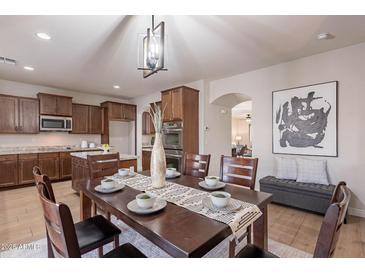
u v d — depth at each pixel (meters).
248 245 1.31
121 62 3.38
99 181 1.98
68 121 5.12
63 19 2.12
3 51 2.93
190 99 4.38
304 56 3.21
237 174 2.03
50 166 4.69
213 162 4.74
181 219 1.12
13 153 4.19
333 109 2.99
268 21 2.19
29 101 4.57
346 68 2.88
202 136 4.51
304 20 2.18
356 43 2.76
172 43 2.73
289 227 2.46
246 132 12.47
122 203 1.36
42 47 2.80
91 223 1.61
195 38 2.59
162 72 3.99
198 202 1.37
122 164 3.38
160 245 0.94
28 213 2.90
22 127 4.47
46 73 3.98
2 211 2.98
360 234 2.27
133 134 6.73
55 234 0.94
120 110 6.14
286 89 3.45
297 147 3.34
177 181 1.95
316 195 2.76
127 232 2.36
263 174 3.77
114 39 2.58
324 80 3.07
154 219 1.12
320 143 3.11
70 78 4.34
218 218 1.13
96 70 3.81
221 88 4.45
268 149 3.71
